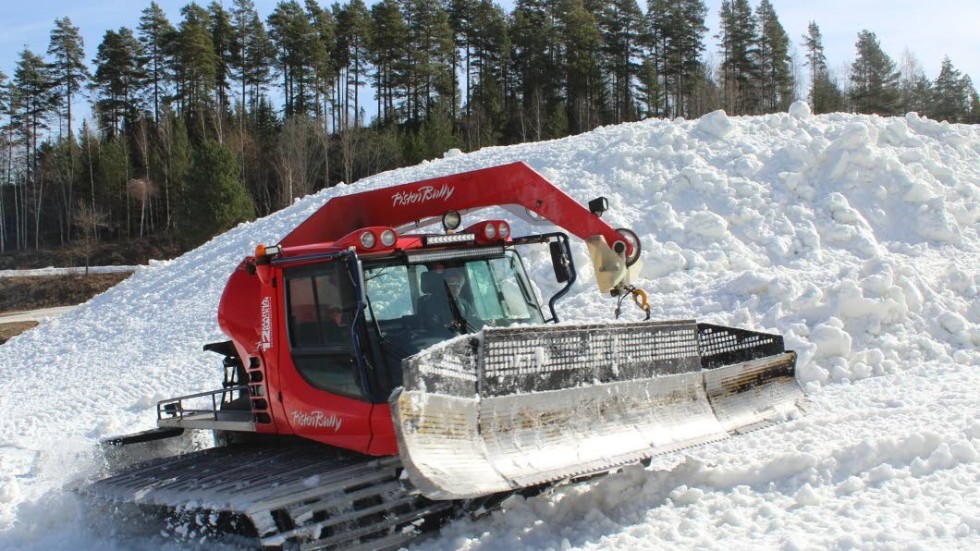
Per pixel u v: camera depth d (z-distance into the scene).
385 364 5.23
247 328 6.50
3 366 17.72
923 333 9.83
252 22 70.81
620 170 15.95
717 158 15.79
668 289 11.98
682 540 4.72
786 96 68.69
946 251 13.07
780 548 4.42
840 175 14.70
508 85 70.50
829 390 8.68
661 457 6.56
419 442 4.31
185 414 7.02
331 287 5.48
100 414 12.09
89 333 18.31
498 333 4.84
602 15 68.00
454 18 70.69
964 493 5.03
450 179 6.67
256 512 4.56
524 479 4.61
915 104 72.25
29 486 7.86
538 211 6.33
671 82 69.00
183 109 71.75
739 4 67.06
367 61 69.75
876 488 5.26
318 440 5.50
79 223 58.78
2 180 74.56
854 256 12.91
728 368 6.20
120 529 6.06
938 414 7.00
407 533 5.03
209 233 47.75
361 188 21.11
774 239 13.25
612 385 5.39
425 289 5.60
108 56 73.19
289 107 70.75
